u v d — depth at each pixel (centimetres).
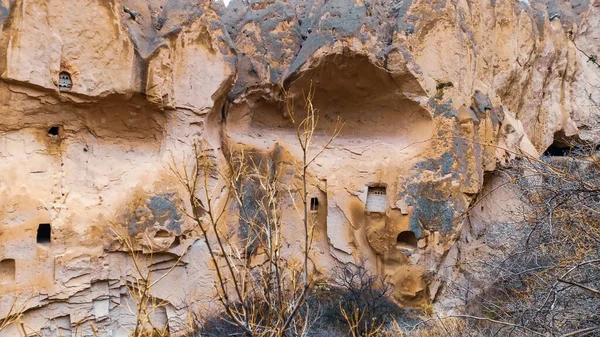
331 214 1119
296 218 1128
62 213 880
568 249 546
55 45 856
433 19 1105
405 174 1084
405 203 1072
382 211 1105
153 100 950
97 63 899
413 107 1110
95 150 955
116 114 956
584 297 506
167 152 986
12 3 816
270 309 327
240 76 1134
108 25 905
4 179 831
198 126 1014
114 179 948
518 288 738
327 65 1101
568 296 489
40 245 859
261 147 1127
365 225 1117
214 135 1077
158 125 995
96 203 917
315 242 1134
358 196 1115
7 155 845
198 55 1006
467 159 1071
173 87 980
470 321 756
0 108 828
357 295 941
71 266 874
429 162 1073
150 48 952
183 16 1004
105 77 905
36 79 839
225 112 1111
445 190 1053
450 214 1047
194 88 1002
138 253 944
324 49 1086
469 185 1066
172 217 951
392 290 1066
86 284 888
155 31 1005
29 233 845
